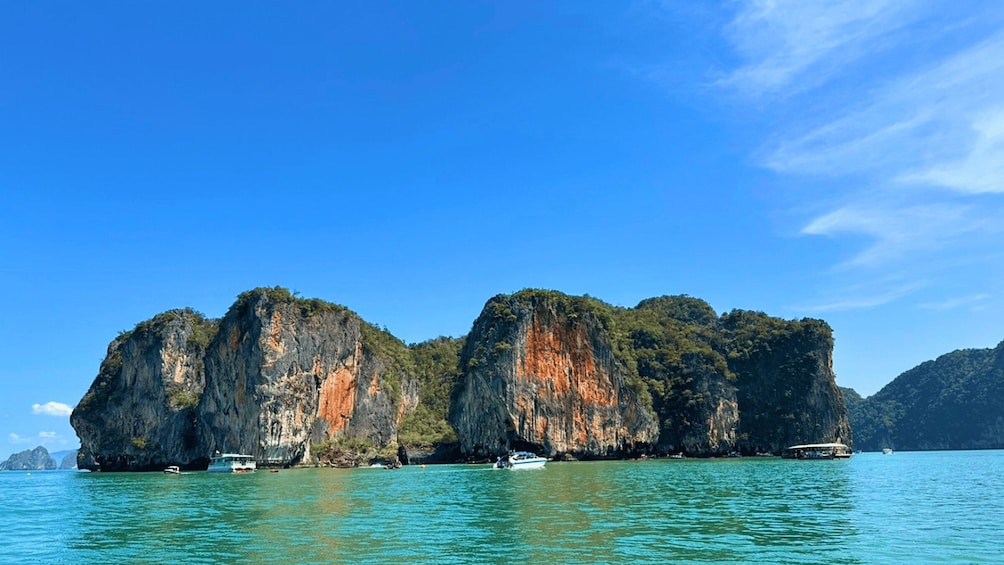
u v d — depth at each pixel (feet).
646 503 168.35
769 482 243.40
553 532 121.08
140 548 112.78
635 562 95.20
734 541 111.04
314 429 450.30
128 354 497.05
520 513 149.18
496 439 474.49
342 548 107.76
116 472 448.65
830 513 147.13
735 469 343.46
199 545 113.60
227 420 424.87
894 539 112.68
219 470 379.14
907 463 417.69
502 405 468.75
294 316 435.53
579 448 482.69
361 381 506.89
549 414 477.77
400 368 585.22
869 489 210.79
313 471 374.63
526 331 485.97
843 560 95.96
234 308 435.94
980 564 92.94
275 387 414.62
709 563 94.27
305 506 170.60
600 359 505.25
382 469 389.80
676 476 281.95
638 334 613.52
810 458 491.31
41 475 465.47
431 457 502.79
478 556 100.17
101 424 493.36
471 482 252.21
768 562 94.79
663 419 555.28
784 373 594.24
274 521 141.28
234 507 171.83
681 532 120.37
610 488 216.33
